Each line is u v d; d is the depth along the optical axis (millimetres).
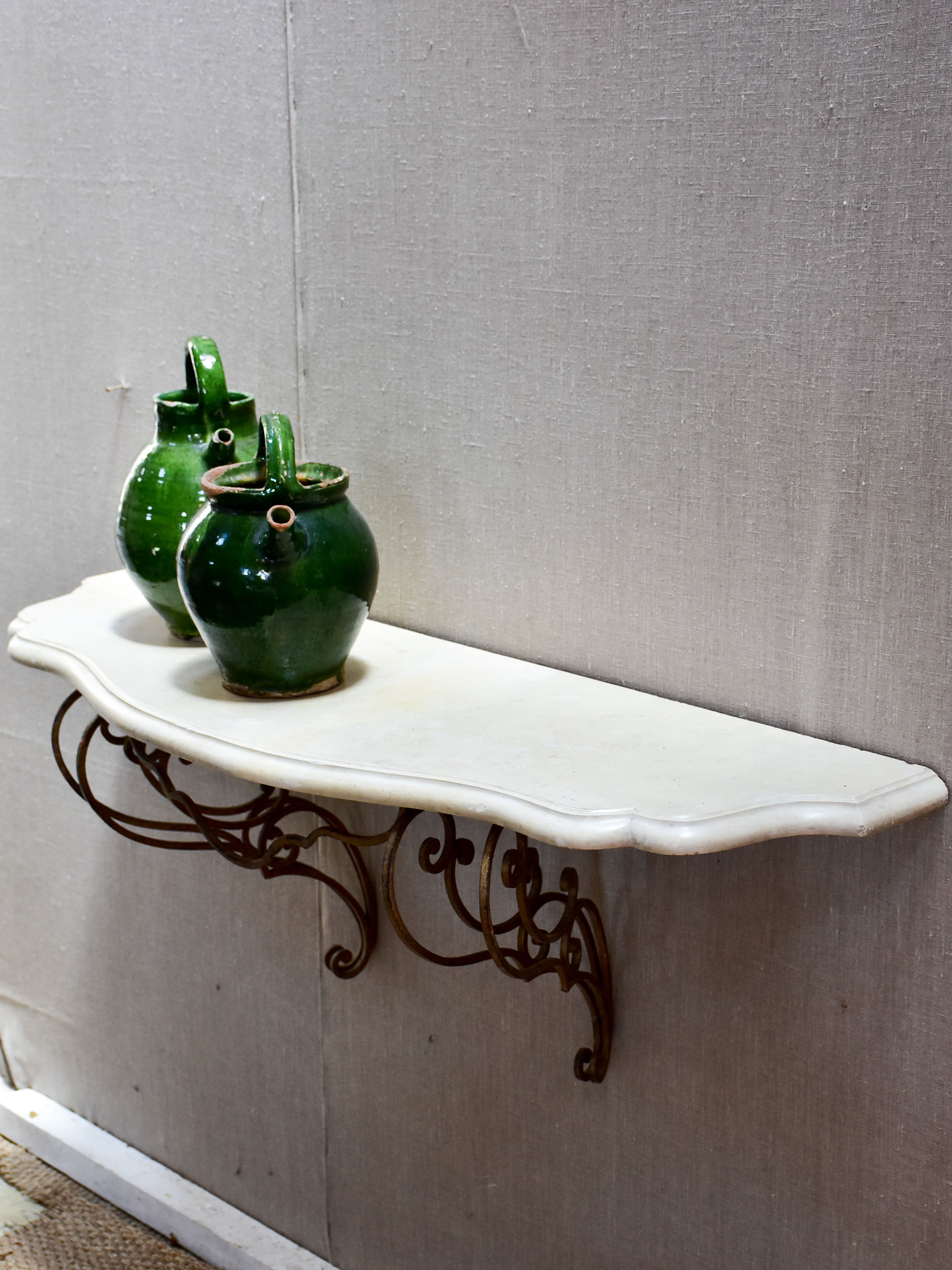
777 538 875
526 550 1010
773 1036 953
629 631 968
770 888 931
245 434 1065
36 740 1468
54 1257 1390
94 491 1316
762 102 810
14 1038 1618
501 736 884
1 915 1582
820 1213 957
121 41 1144
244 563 891
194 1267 1376
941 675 821
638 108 862
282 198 1077
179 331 1191
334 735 886
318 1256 1344
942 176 754
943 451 791
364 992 1224
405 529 1082
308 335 1097
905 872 863
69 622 1129
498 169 941
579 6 871
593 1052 1039
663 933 995
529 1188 1139
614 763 836
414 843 1136
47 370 1312
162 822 1166
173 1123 1455
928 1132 891
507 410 990
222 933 1336
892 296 789
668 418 905
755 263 838
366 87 997
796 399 843
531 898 956
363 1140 1267
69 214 1237
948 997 862
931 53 743
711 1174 1013
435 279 1001
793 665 888
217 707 938
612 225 895
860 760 845
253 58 1060
